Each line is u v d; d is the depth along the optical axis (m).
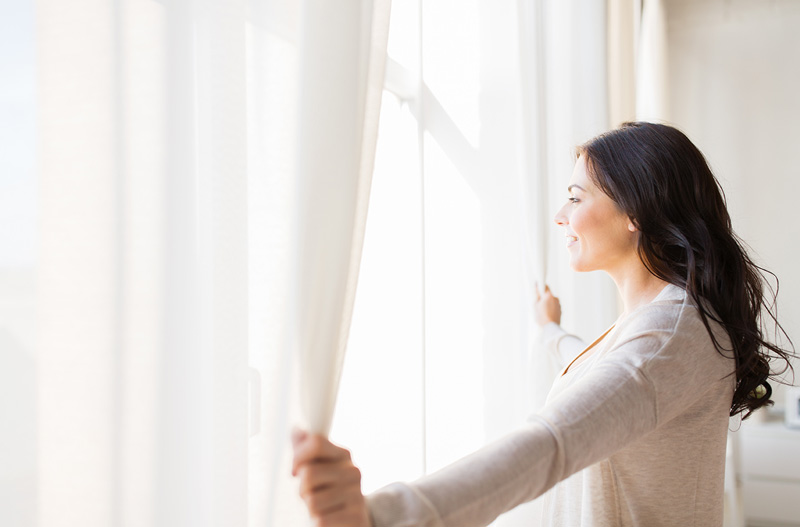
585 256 0.93
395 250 1.74
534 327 1.68
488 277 1.89
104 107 0.50
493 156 1.90
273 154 0.61
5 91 0.45
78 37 0.49
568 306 2.03
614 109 2.26
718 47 3.46
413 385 1.71
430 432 1.90
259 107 0.61
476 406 1.88
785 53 3.33
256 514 0.59
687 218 0.81
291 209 0.61
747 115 3.40
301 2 0.58
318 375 0.55
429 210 1.91
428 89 1.88
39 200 0.47
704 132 3.49
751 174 3.39
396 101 1.76
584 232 0.92
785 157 3.33
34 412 0.46
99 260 0.50
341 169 0.57
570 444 0.57
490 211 1.89
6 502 0.45
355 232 0.63
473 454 0.55
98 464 0.49
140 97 0.52
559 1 2.03
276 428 0.57
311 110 0.57
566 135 2.00
